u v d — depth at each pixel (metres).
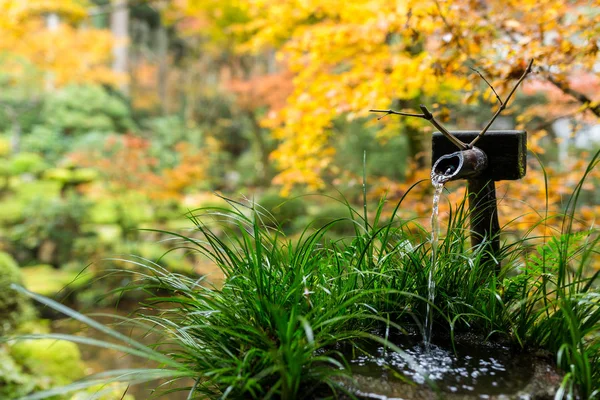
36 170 14.97
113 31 22.56
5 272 5.81
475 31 3.29
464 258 2.01
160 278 1.78
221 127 22.92
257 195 13.34
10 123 19.03
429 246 2.09
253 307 1.70
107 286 9.38
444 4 3.19
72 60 11.99
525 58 3.06
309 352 1.48
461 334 1.93
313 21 5.56
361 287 1.94
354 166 11.13
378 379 1.58
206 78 24.61
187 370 1.47
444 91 4.18
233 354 1.63
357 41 4.10
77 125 18.47
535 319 1.84
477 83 3.41
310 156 4.68
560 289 1.74
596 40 2.88
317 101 4.12
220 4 12.93
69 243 11.23
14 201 12.84
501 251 2.15
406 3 3.36
